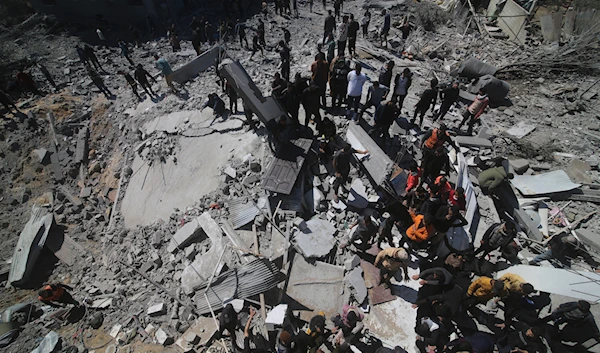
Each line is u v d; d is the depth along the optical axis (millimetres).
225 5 21609
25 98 16516
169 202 10844
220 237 8703
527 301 7109
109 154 14188
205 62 15961
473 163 10055
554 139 11117
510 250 7125
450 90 10086
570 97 12711
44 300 8547
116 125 14719
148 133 13172
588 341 6625
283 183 8953
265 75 14922
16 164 14211
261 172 10242
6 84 17297
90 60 18672
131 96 15883
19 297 10219
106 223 11766
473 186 9508
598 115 11773
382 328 6957
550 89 13367
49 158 14477
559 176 9523
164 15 22547
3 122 15055
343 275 7680
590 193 9133
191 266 8484
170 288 8438
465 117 10891
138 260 9492
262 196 9422
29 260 10805
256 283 7371
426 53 16250
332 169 9695
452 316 6297
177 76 15352
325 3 23125
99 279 9695
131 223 10969
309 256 7934
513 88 13648
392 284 7551
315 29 20172
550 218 8875
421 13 18969
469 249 7980
